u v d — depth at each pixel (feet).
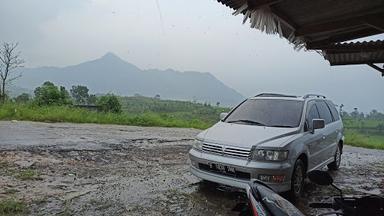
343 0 14.57
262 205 8.95
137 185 22.13
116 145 36.70
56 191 19.81
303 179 21.63
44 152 29.96
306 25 18.19
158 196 20.17
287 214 8.59
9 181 20.99
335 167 30.94
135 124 64.80
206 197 20.31
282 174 18.69
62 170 24.57
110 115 65.92
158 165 28.35
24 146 31.73
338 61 29.27
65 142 35.81
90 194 19.76
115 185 21.83
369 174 31.17
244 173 18.70
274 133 20.45
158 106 119.44
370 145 60.59
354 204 9.75
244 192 19.84
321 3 14.92
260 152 18.81
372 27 17.22
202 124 71.56
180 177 24.63
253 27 15.84
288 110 23.15
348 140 63.16
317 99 27.07
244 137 19.94
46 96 74.49
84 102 88.28
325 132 25.67
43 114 58.80
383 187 25.94
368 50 23.80
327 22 17.58
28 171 23.41
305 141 21.49
